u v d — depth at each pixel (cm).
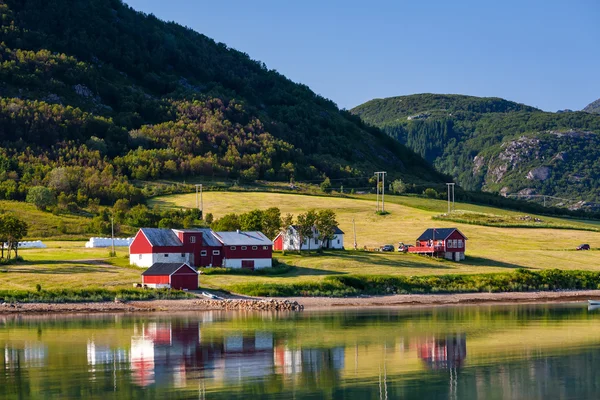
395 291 13175
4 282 12112
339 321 10181
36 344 8394
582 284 14600
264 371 7194
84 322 9956
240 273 14012
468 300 12669
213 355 7875
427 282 13625
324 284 12900
